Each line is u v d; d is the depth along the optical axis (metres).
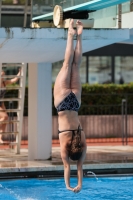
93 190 26.81
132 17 30.11
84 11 28.62
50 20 30.17
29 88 32.16
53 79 58.22
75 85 20.80
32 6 31.52
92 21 28.16
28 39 26.22
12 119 40.56
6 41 26.11
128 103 47.25
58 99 20.70
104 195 25.69
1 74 35.56
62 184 28.03
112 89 47.72
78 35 20.97
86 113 46.19
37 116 31.59
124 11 29.95
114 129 46.09
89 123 45.66
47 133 31.83
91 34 27.12
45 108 31.72
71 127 20.28
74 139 20.08
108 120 45.97
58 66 58.41
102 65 59.69
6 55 28.86
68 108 20.52
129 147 39.06
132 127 46.28
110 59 59.69
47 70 31.70
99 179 29.41
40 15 30.56
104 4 26.78
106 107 46.44
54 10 28.94
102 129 45.91
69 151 20.03
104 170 30.08
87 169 29.81
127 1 27.61
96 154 34.75
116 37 27.47
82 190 26.83
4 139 42.97
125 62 60.69
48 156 31.91
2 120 37.22
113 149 37.72
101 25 28.98
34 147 31.88
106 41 27.77
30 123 32.06
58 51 28.34
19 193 25.98
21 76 35.12
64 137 20.22
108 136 46.00
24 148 38.56
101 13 29.00
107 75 59.78
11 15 51.38
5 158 32.97
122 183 28.44
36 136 31.69
